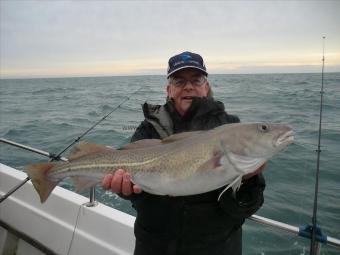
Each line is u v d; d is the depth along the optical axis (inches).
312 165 312.7
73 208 144.3
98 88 2075.5
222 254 90.6
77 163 99.6
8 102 1268.5
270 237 203.3
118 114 716.7
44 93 1801.2
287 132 88.5
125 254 126.6
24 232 156.7
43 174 101.9
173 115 103.7
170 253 90.5
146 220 93.9
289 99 823.7
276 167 312.3
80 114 816.3
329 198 249.8
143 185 91.1
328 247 187.2
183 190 87.6
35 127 657.0
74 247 138.9
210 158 86.7
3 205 165.2
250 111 621.6
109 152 97.9
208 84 111.8
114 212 138.7
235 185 84.4
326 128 441.4
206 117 101.3
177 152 89.9
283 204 241.9
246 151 87.2
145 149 94.5
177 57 104.2
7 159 408.2
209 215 88.8
